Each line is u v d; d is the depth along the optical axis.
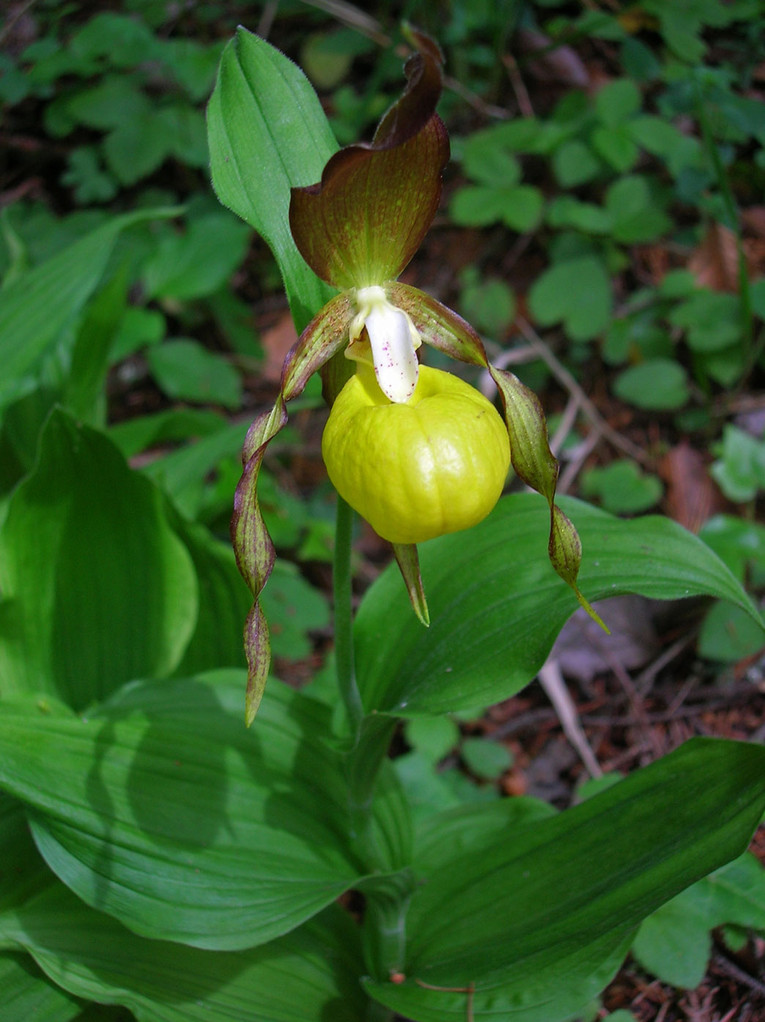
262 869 0.19
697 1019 0.21
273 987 0.20
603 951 0.17
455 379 0.17
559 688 0.29
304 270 0.18
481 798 0.27
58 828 0.19
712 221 0.41
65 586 0.23
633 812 0.19
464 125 0.47
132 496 0.23
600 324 0.38
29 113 0.49
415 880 0.21
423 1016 0.18
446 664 0.19
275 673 0.31
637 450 0.37
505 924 0.19
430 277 0.44
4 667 0.23
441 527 0.16
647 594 0.18
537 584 0.19
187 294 0.38
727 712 0.29
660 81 0.46
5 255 0.41
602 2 0.47
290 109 0.18
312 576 0.35
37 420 0.30
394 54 0.47
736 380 0.37
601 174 0.43
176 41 0.44
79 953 0.19
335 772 0.21
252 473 0.17
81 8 0.49
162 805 0.20
